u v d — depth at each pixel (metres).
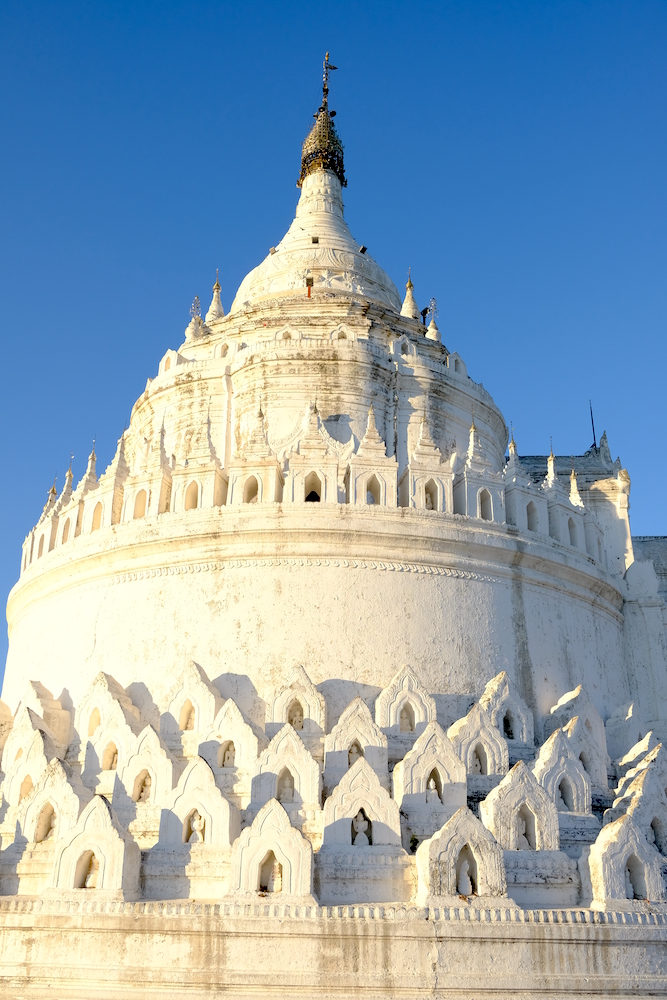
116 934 20.08
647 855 21.84
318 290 43.16
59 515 33.88
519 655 28.78
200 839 22.39
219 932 19.72
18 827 23.81
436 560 28.34
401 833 22.16
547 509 32.56
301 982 19.27
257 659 26.70
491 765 24.45
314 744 24.56
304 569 27.61
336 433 36.09
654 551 41.16
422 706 25.58
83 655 29.50
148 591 28.81
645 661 34.09
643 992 20.12
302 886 20.34
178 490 29.89
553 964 19.81
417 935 19.56
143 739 24.53
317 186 51.50
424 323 47.38
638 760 27.44
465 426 40.41
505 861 21.69
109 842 21.33
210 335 42.94
